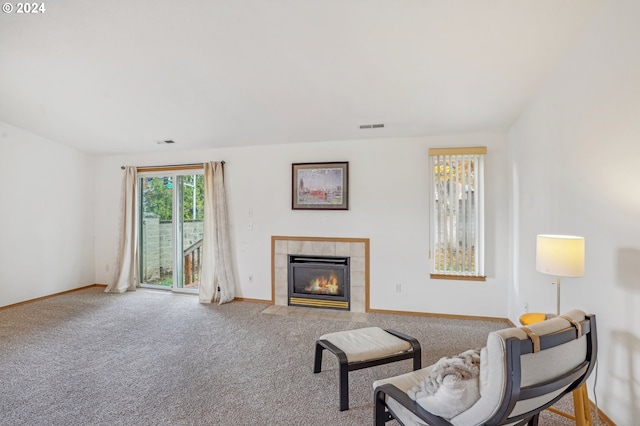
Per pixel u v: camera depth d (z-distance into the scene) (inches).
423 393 57.8
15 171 191.2
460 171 167.8
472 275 166.7
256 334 147.5
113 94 143.3
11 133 188.5
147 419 86.7
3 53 114.3
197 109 154.0
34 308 186.4
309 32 99.0
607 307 83.7
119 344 136.0
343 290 187.0
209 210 204.5
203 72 123.3
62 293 216.8
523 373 51.9
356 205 184.2
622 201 77.7
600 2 81.0
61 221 216.2
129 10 92.7
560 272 85.1
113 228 233.8
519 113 142.7
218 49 108.9
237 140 192.7
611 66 80.0
